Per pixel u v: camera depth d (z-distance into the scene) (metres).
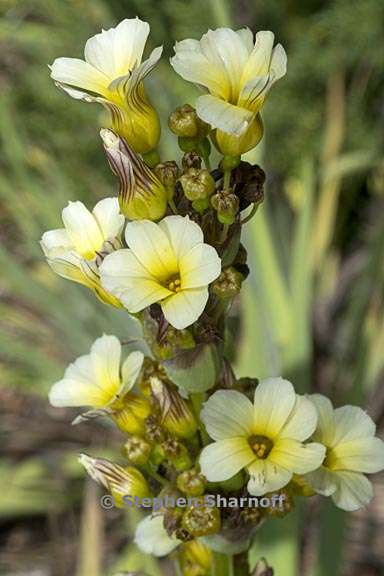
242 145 0.28
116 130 0.28
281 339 0.52
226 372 0.30
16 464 0.69
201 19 0.79
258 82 0.27
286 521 0.44
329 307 0.74
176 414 0.30
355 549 0.63
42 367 0.68
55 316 0.66
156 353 0.29
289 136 0.79
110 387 0.31
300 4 0.82
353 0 0.77
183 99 0.74
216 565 0.33
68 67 0.28
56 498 0.65
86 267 0.29
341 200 0.78
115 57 0.28
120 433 0.70
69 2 0.81
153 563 0.52
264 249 0.54
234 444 0.29
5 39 0.83
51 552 0.66
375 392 0.68
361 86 0.80
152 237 0.28
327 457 0.30
